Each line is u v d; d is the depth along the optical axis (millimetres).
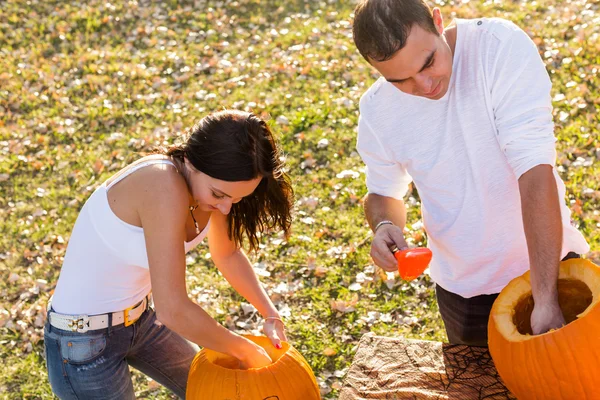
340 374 4207
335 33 8531
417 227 5336
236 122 2373
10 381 4512
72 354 2668
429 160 2604
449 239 2684
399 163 2768
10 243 5871
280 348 2721
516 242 2607
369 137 2742
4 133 7430
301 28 8773
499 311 2342
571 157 5723
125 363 2797
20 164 6914
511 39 2387
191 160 2410
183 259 2439
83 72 8477
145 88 8055
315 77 7684
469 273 2715
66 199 6379
